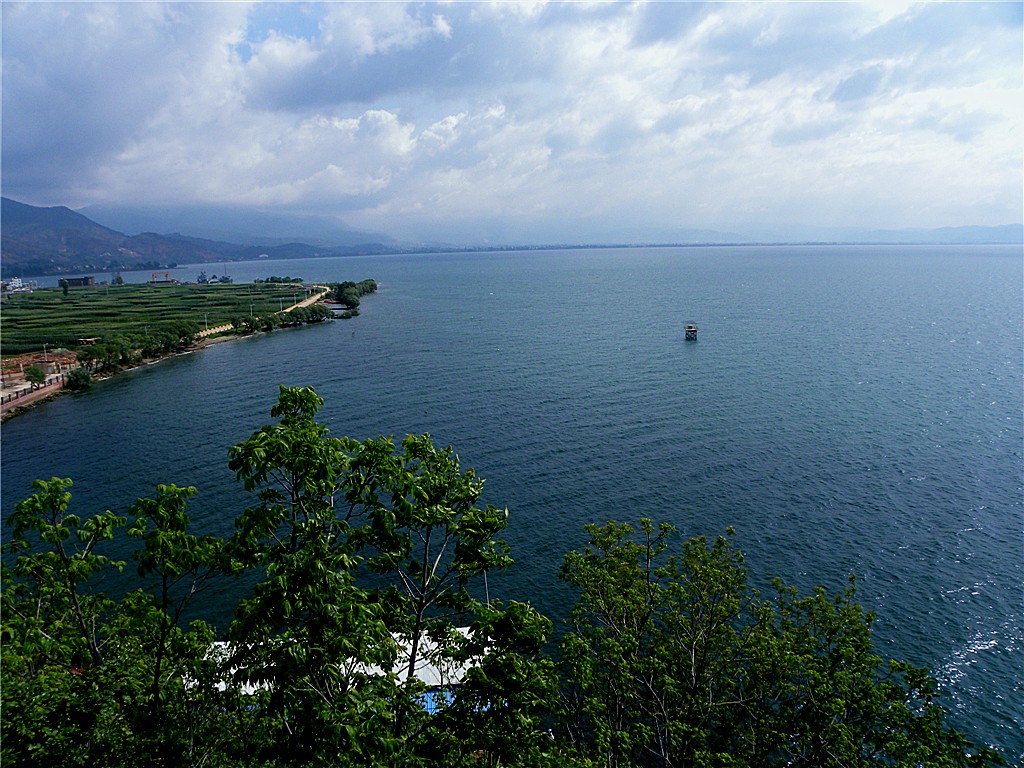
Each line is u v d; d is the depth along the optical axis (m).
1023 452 81.62
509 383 123.56
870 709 26.22
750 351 151.38
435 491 18.89
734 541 60.53
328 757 15.09
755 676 29.12
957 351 146.12
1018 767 37.19
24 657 18.16
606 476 75.88
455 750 17.42
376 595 19.50
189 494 17.06
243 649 15.89
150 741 16.66
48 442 96.12
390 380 129.25
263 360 157.50
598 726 25.81
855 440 87.00
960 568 56.00
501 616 17.42
